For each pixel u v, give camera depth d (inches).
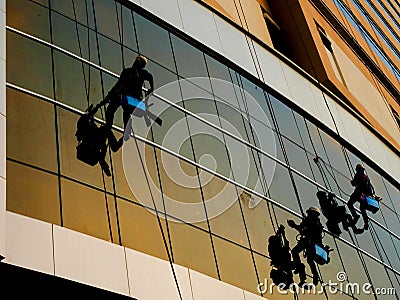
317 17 1391.5
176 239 731.4
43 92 709.3
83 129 718.5
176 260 713.0
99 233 657.0
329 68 1282.0
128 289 631.2
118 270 634.2
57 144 684.7
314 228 904.3
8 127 659.4
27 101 690.8
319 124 1122.7
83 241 625.0
